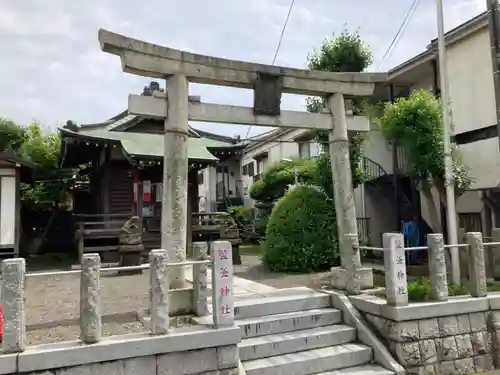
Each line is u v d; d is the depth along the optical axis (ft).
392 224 47.75
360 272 25.54
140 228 42.27
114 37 19.85
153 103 21.45
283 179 68.69
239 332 17.20
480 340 21.90
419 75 43.42
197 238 50.96
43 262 47.85
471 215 37.58
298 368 19.06
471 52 36.99
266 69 24.39
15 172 41.32
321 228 35.73
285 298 23.39
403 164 43.19
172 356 16.10
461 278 28.68
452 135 34.24
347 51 37.58
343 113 26.91
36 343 16.05
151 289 16.57
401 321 20.30
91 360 14.80
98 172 55.77
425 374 20.29
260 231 75.41
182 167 21.57
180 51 21.93
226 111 23.75
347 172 26.53
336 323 22.91
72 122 49.49
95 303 15.53
